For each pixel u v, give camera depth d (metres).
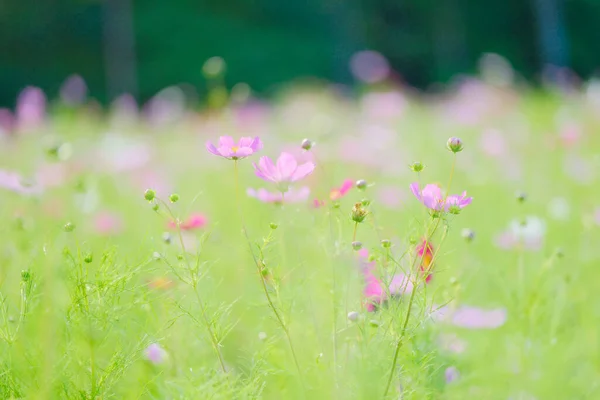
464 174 5.08
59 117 7.19
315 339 2.48
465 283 2.71
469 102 8.53
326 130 4.62
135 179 4.79
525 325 2.62
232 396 2.31
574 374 2.66
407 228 2.48
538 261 2.95
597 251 3.12
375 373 2.33
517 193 2.76
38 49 23.64
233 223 3.36
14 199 3.04
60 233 2.71
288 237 2.71
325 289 2.54
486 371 2.58
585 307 2.80
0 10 22.98
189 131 7.50
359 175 4.24
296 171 2.42
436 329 2.51
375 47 26.86
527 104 9.57
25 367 2.34
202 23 23.81
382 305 2.38
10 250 2.71
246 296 2.74
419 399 2.38
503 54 27.84
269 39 24.11
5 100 23.17
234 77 23.23
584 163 5.12
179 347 2.50
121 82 22.95
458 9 27.39
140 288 2.43
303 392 2.36
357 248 2.38
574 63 27.05
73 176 3.53
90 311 2.33
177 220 2.38
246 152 2.38
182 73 23.16
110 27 23.17
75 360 2.36
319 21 25.03
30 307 2.42
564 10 26.94
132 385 2.46
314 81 22.14
